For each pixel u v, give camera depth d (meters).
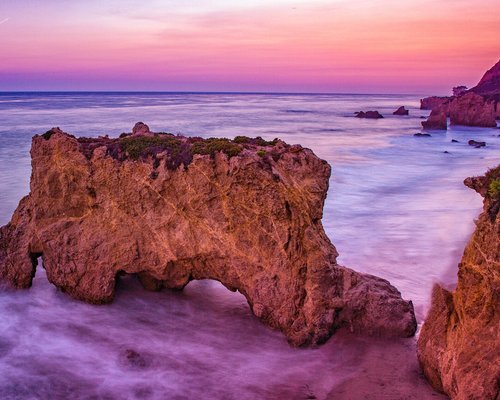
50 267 19.38
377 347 15.91
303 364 15.45
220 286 21.41
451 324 13.27
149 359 15.73
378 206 36.47
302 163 17.73
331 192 41.09
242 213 17.14
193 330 17.59
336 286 16.67
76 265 18.98
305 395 13.93
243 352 16.19
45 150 19.50
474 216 33.31
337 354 15.81
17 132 83.00
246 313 18.83
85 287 18.98
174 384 14.48
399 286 21.50
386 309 16.50
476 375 11.38
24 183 40.41
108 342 16.73
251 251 17.22
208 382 14.60
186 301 19.78
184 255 18.19
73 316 18.33
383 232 29.69
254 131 95.38
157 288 20.05
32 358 15.68
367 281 17.47
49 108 175.25
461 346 12.12
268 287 17.05
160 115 140.38
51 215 19.50
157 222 18.31
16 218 20.42
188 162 17.72
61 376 14.78
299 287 16.72
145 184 18.20
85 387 14.27
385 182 46.22
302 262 16.69
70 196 19.17
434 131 104.19
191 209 17.80
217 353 16.16
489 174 12.93
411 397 13.30
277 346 16.48
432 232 29.70
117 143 19.14
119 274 19.31
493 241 11.61
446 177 49.38
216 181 17.41
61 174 19.11
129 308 18.98
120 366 15.34
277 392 14.11
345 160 60.12
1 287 19.86
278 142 19.23
